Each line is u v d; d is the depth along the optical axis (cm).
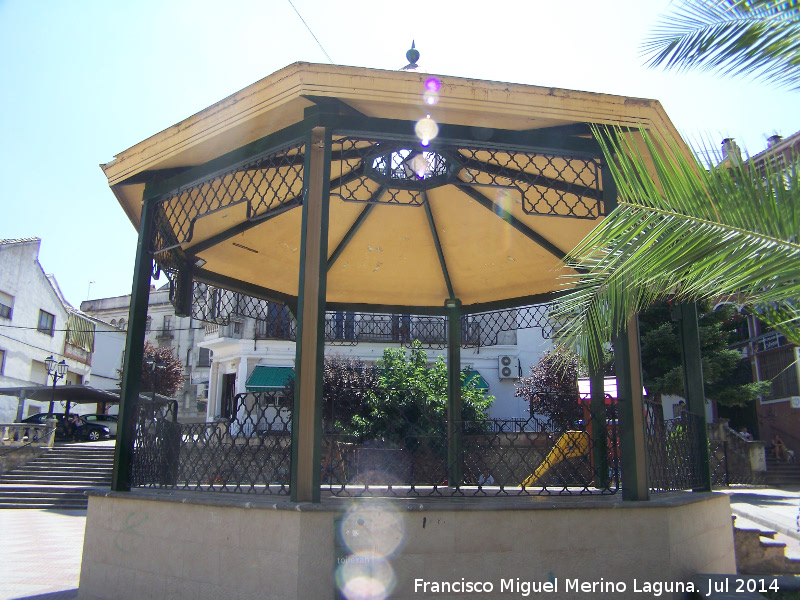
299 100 432
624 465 427
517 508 392
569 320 423
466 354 2264
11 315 2503
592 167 532
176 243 531
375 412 1044
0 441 1916
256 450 441
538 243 695
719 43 338
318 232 425
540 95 431
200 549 409
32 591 565
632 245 327
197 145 474
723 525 516
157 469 488
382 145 495
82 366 3144
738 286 298
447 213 688
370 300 816
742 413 2358
